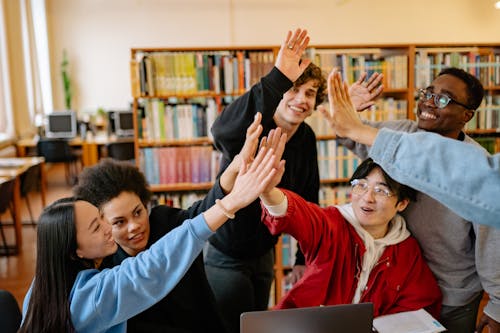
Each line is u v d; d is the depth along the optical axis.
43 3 9.83
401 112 4.21
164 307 1.66
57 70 10.26
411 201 1.72
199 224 1.21
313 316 1.27
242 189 1.21
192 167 4.13
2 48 7.91
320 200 4.20
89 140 8.42
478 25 9.67
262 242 2.38
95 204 1.50
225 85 4.02
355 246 1.70
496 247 1.59
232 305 2.41
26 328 1.21
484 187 0.91
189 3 9.84
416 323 1.60
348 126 1.13
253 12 9.79
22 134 8.56
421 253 1.79
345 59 4.07
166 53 4.04
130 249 1.59
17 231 5.21
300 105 2.18
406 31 9.72
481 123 4.28
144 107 4.05
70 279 1.23
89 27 10.07
